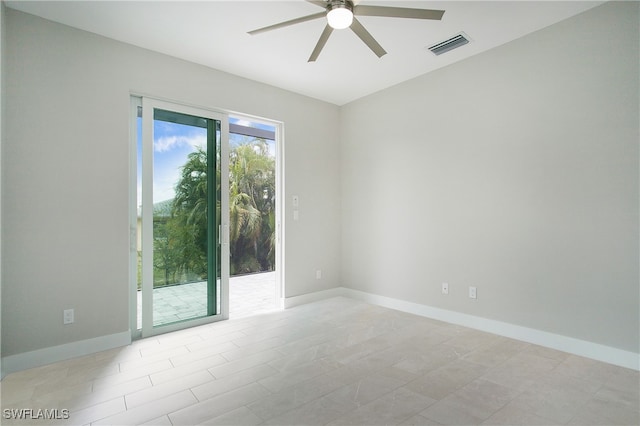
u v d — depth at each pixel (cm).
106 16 259
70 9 250
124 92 298
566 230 273
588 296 262
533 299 292
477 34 291
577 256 268
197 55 325
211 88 351
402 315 378
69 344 267
